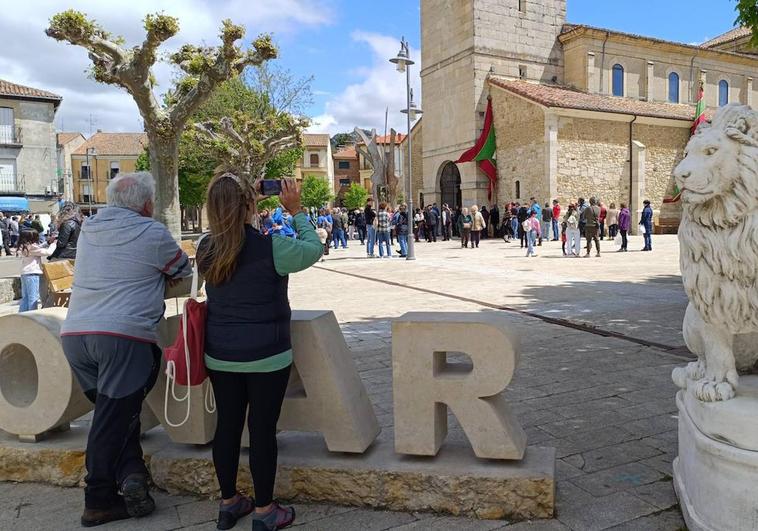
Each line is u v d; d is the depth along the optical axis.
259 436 2.83
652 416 4.32
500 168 29.53
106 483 3.01
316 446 3.39
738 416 2.38
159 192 11.55
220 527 2.92
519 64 31.39
